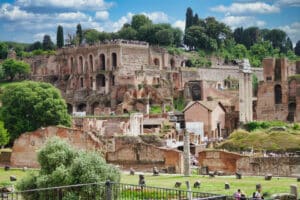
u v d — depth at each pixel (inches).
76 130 4940.9
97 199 2635.3
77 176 2659.9
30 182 2760.8
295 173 4045.3
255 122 7352.4
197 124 7116.1
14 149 5118.1
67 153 2856.8
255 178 3801.7
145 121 7012.8
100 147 4874.5
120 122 6456.7
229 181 3599.9
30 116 6058.1
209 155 4441.4
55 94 6210.6
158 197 2765.7
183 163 4360.2
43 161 2854.3
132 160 4677.7
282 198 2810.0
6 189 3299.7
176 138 6427.2
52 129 5004.9
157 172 4215.1
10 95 6117.1
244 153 4726.9
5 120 6058.1
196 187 3312.0
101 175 2682.1
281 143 4948.3
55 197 2652.6
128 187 2955.2
